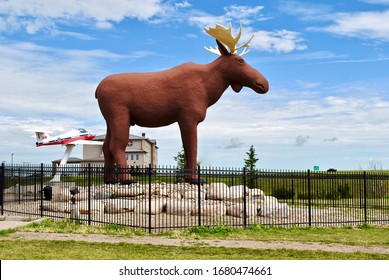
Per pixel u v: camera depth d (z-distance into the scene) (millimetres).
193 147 20188
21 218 16547
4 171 18953
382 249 12008
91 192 18656
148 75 20531
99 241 12109
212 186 19484
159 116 20219
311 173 17359
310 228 15477
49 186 20781
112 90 19953
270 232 14422
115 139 19812
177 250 11117
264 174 15844
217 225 14633
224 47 21078
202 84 20516
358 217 18953
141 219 15703
